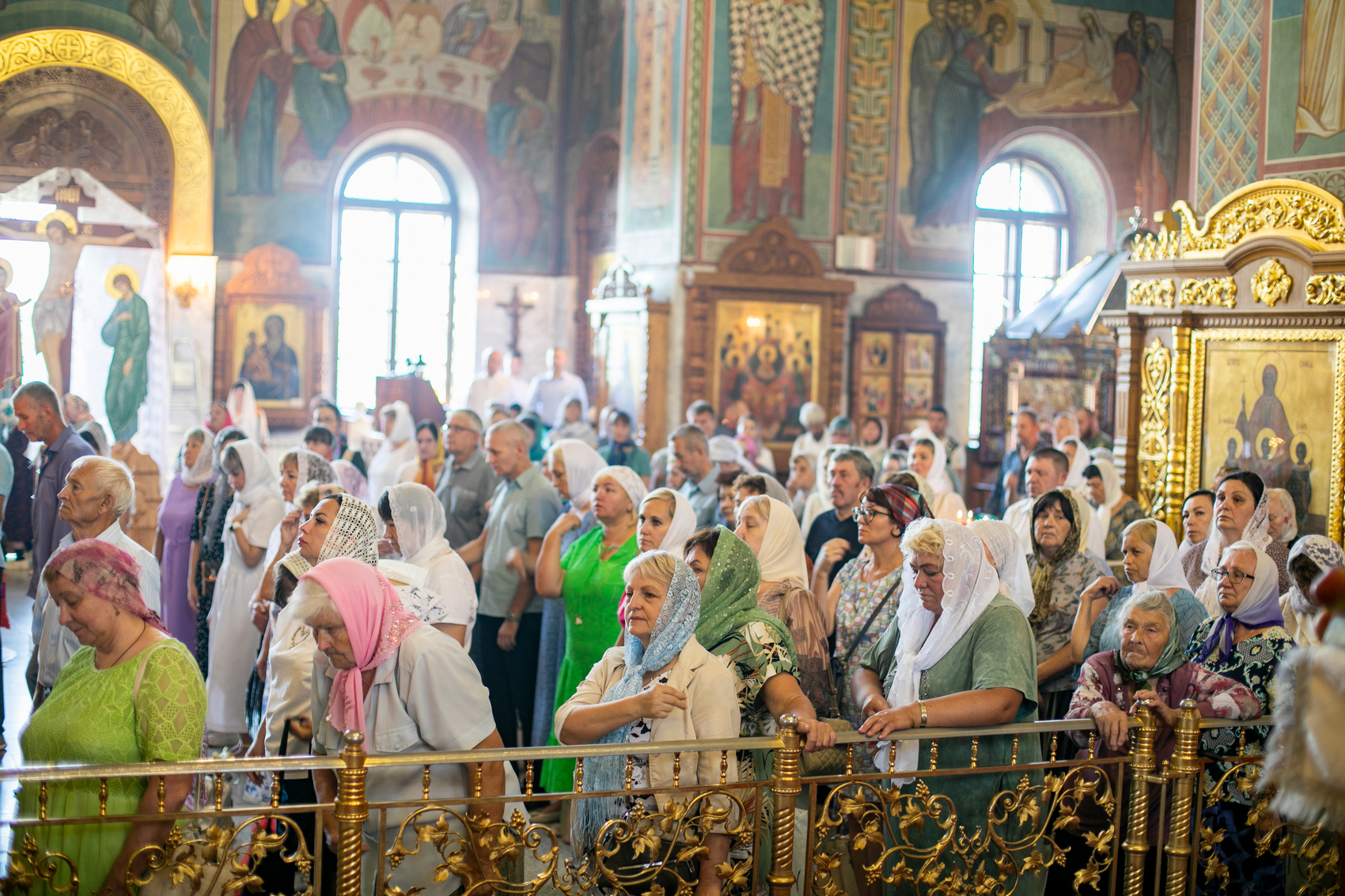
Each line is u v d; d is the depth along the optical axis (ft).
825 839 13.23
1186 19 55.83
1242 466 21.86
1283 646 12.88
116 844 10.33
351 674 10.71
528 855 16.06
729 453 24.45
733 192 46.73
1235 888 12.80
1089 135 55.36
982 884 11.79
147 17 51.98
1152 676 12.80
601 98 58.08
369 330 61.26
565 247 61.87
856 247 48.08
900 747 12.39
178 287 52.03
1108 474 22.09
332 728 11.00
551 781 17.92
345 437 47.24
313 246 57.26
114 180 51.31
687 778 11.10
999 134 52.80
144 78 51.31
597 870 10.75
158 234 34.58
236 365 55.06
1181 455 22.88
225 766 9.71
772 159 47.21
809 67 47.78
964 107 51.37
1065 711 15.38
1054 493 15.99
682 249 46.11
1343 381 20.20
